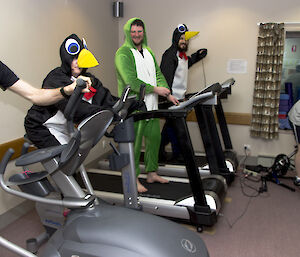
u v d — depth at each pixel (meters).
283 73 3.84
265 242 2.27
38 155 1.37
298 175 3.27
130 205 2.09
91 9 3.58
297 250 2.17
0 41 2.32
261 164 3.92
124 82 2.62
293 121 3.13
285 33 3.69
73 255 1.36
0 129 2.40
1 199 2.46
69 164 1.45
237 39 3.85
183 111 2.11
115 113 1.59
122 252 1.27
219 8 3.84
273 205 2.88
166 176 3.50
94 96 1.99
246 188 3.29
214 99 2.70
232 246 2.21
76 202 1.47
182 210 2.35
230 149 3.77
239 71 3.91
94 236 1.35
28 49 2.62
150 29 4.15
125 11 4.20
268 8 3.67
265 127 3.79
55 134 1.91
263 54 3.65
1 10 2.31
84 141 1.45
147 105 2.79
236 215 2.69
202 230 2.38
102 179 3.17
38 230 2.42
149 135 2.83
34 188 1.79
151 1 4.07
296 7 3.58
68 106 1.24
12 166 2.52
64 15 3.09
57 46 3.02
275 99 3.70
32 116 1.88
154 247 1.28
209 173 3.28
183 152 2.23
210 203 2.34
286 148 3.89
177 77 3.50
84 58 1.55
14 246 1.34
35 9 2.67
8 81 1.53
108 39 4.05
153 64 2.89
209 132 3.03
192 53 4.04
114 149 1.99
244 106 3.98
